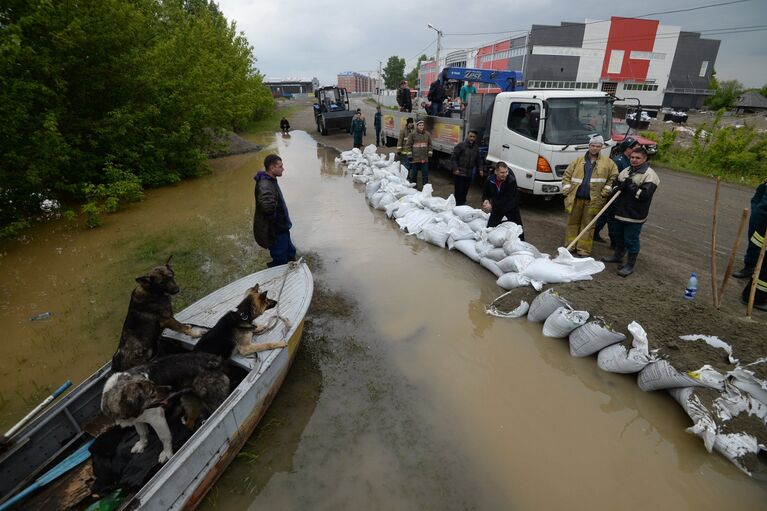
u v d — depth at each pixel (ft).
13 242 25.79
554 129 25.18
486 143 31.37
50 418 9.57
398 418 11.56
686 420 11.39
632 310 13.67
